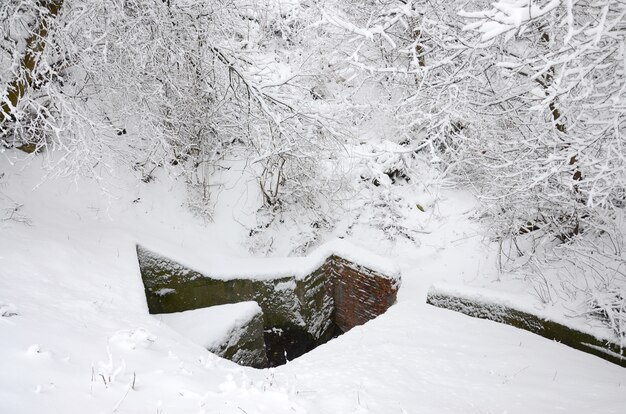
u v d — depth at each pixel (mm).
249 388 4090
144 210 10625
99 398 3504
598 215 8164
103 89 9883
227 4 9711
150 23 9148
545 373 5496
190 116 10961
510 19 3768
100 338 4641
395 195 12039
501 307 7344
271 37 12555
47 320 4742
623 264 7672
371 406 4434
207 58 10070
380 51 12195
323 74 12312
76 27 8305
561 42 7352
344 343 6605
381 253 11445
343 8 11766
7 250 6273
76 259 6734
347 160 12320
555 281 7812
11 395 3268
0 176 8906
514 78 7262
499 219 9172
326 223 12141
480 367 5637
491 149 8609
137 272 7016
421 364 5688
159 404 3541
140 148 10742
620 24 4848
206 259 9227
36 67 7836
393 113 10773
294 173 11852
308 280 9258
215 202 11547
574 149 5715
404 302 7914
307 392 4652
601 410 4438
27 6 7727
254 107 9984
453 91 7121
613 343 6363
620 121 4852
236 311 7414
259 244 11445
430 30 7207
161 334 5246
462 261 10500
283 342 9391
